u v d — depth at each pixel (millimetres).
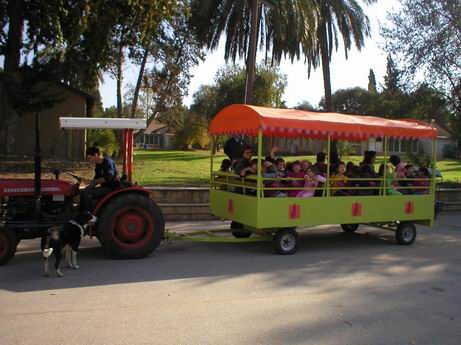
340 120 8461
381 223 9656
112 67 22062
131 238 7574
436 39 17172
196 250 8375
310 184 8367
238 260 7648
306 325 4805
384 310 5336
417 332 4703
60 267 6906
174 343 4281
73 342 4250
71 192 7578
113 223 7379
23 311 5027
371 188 8961
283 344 4324
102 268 6902
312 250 8625
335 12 20266
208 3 18938
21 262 7180
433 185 9617
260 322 4859
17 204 7270
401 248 8984
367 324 4883
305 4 17516
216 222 11039
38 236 7145
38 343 4215
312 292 5965
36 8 15758
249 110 8102
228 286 6133
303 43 18203
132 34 18125
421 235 10500
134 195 7570
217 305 5359
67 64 17281
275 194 8125
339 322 4918
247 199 8148
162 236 7738
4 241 6824
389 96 19891
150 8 16469
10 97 17516
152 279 6375
